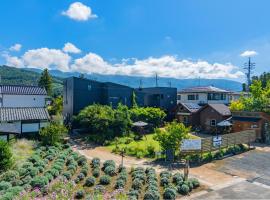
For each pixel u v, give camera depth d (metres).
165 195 15.59
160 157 24.88
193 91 54.41
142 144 30.61
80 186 16.55
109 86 43.03
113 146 30.31
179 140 23.88
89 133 36.19
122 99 44.44
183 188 16.62
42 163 19.92
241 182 18.88
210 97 52.72
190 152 24.25
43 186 15.34
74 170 19.19
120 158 25.16
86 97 41.91
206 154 25.05
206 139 24.84
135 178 17.52
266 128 33.16
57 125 29.23
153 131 39.09
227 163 23.64
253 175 20.47
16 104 44.66
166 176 18.48
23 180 16.55
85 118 34.75
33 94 46.12
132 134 35.00
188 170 20.23
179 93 57.12
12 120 30.17
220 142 26.06
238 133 28.08
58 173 18.12
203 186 17.95
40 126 32.31
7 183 15.62
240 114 36.19
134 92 46.00
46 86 75.44
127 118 35.09
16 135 29.92
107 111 34.53
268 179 19.58
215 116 39.41
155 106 51.19
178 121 46.19
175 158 24.34
